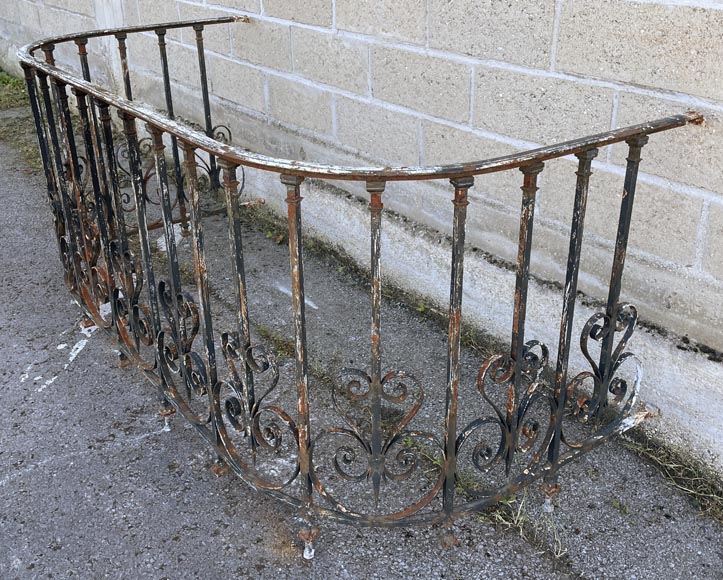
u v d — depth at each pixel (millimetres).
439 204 3273
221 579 2143
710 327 2391
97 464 2584
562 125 2631
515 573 2146
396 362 3111
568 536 2266
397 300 3559
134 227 4379
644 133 2080
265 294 3652
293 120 3971
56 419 2807
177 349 2473
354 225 3756
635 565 2168
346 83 3527
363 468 2545
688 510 2355
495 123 2877
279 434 2174
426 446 2633
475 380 2986
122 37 3861
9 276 3842
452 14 2883
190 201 2084
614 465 2535
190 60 4641
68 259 3320
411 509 2084
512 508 2365
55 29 6508
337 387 2959
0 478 2525
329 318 3436
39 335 3336
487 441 2660
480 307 3170
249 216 4453
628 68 2365
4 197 4848
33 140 5902
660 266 2479
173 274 2332
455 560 2189
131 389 2971
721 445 2404
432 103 3115
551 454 2285
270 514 2363
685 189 2334
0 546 2262
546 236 2840
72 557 2223
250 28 4016
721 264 2307
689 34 2178
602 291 2699
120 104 2203
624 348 2525
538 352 2959
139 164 2369
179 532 2305
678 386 2480
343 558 2199
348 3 3338
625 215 2197
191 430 2736
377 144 3488
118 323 2924
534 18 2590
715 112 2186
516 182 2881
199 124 4801
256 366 2100
